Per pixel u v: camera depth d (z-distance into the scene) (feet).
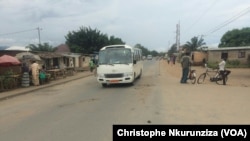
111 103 39.50
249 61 152.66
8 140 23.73
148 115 30.30
